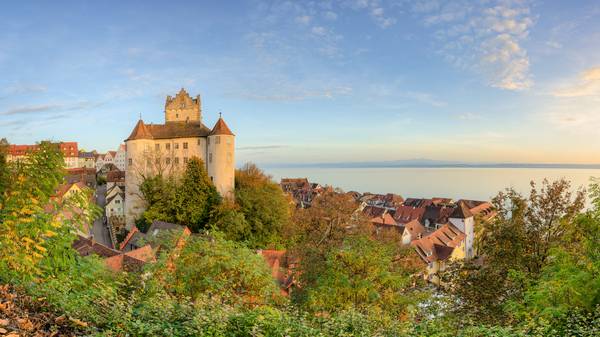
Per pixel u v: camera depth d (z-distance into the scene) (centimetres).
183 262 1298
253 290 1297
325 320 946
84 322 654
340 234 3800
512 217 1548
